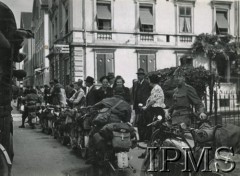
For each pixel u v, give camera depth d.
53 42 29.62
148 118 9.11
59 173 7.01
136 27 24.52
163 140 5.27
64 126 10.55
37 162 8.16
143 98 10.77
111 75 11.63
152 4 24.89
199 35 25.14
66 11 25.19
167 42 25.17
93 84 9.52
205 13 25.98
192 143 5.80
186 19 25.70
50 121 13.16
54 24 29.73
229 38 25.11
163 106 9.04
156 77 9.17
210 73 12.22
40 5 40.25
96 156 7.16
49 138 12.34
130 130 6.43
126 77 24.17
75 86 12.64
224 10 26.33
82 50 23.30
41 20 39.56
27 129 15.34
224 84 22.86
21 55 6.30
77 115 8.77
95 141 6.66
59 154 9.15
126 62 24.20
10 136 5.64
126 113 7.00
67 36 24.66
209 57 24.89
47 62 36.34
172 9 25.38
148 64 24.72
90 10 23.52
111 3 24.00
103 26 23.84
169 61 25.12
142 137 9.41
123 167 6.18
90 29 23.52
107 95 9.08
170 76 12.58
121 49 24.08
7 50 5.21
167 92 10.41
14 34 5.32
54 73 28.89
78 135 9.02
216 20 26.19
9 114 5.21
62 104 12.86
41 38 39.66
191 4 25.69
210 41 24.78
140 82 10.98
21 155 9.06
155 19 24.94
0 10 5.20
